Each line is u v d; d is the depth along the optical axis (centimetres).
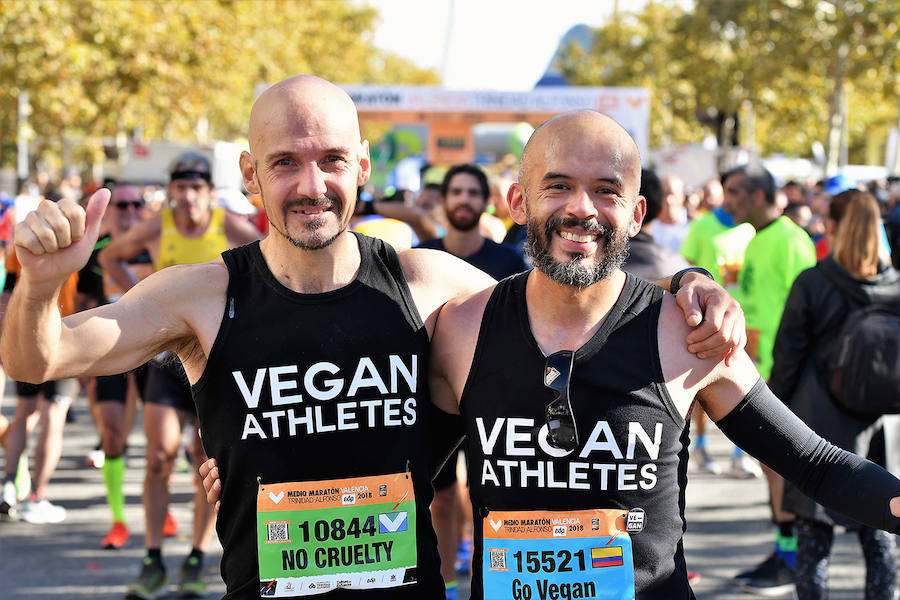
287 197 225
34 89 2122
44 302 202
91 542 585
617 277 229
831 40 2414
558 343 225
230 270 236
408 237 447
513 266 518
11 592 501
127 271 569
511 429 224
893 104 3112
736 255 696
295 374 229
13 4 1956
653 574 223
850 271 407
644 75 3778
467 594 498
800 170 3497
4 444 634
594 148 220
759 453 234
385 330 234
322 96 226
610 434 221
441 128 1808
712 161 2364
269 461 229
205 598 491
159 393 489
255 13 2739
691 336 225
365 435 231
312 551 228
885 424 412
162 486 496
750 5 2583
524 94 1741
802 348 416
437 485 430
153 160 2283
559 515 222
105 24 2067
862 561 556
